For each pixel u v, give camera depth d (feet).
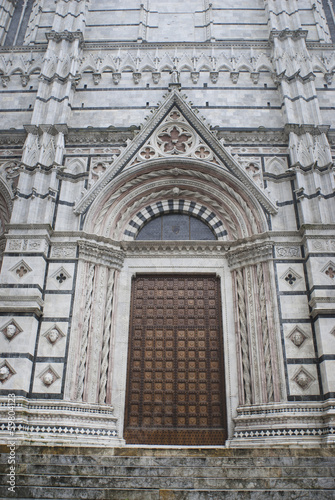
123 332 62.18
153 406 58.95
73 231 64.18
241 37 87.97
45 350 57.41
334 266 59.98
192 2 93.66
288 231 63.82
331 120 77.05
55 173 67.92
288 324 58.54
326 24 92.22
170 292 65.87
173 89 74.90
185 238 69.21
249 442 53.21
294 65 78.59
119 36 88.63
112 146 72.79
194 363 61.36
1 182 70.59
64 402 54.19
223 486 34.63
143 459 40.04
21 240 62.39
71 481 34.88
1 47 85.97
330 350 55.06
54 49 82.53
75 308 59.88
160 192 70.90
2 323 57.06
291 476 36.22
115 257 65.51
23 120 77.87
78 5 89.51
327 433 50.83
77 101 78.28
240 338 60.75
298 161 67.87
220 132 72.74
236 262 64.90
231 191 68.85
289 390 55.01
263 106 77.10
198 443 56.80
